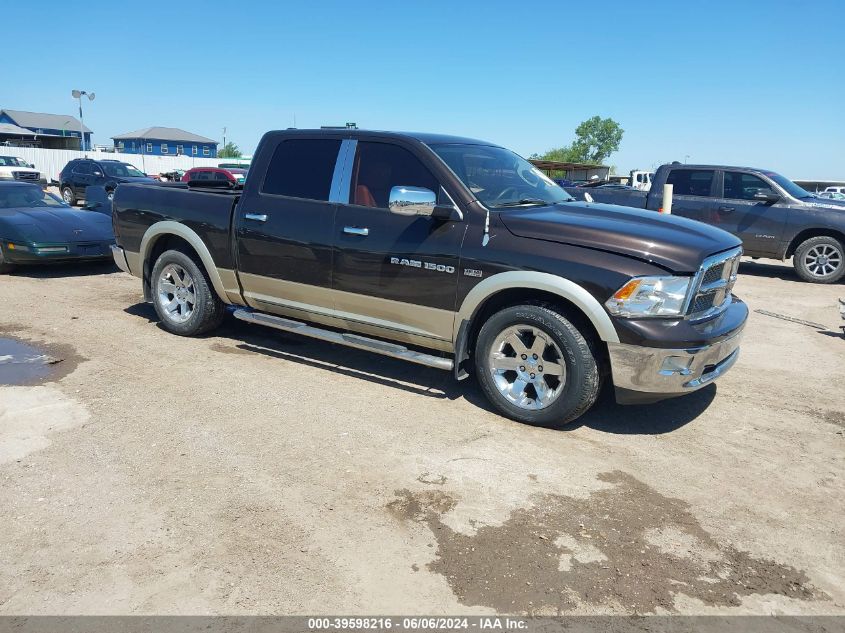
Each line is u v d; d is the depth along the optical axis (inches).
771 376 220.7
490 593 105.3
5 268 359.9
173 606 100.4
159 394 185.8
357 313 193.0
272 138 210.7
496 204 175.5
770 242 422.6
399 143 185.5
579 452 157.0
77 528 119.8
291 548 115.5
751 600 106.0
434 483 139.6
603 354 160.2
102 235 372.2
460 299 170.4
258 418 171.2
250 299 219.1
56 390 186.1
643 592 106.9
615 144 3757.4
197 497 131.3
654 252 151.2
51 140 2193.7
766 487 143.9
